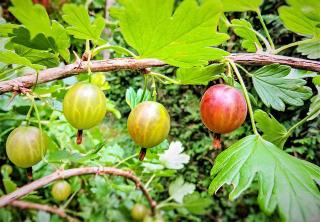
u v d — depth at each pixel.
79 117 0.08
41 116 0.18
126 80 0.40
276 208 0.08
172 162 0.17
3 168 0.19
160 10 0.07
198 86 0.34
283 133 0.11
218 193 0.32
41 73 0.08
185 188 0.19
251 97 0.11
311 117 0.11
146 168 0.16
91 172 0.13
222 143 0.31
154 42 0.07
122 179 0.20
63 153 0.10
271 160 0.09
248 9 0.09
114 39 0.35
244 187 0.08
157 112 0.09
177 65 0.08
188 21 0.07
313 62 0.09
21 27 0.08
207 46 0.07
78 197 0.22
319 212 0.07
